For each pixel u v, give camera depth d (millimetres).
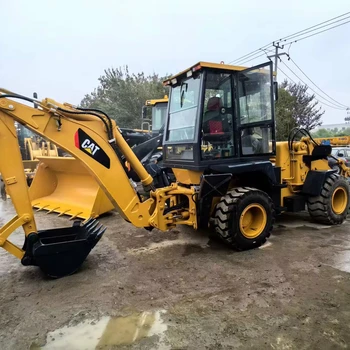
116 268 3576
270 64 4250
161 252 4047
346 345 2189
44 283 3244
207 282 3178
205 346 2205
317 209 5078
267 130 4461
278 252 3951
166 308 2705
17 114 3057
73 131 3328
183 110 4266
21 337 2354
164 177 5605
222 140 4098
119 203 3627
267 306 2699
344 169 6012
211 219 4027
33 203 6547
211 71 3936
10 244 3203
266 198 4125
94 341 2285
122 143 3674
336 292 2916
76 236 3756
